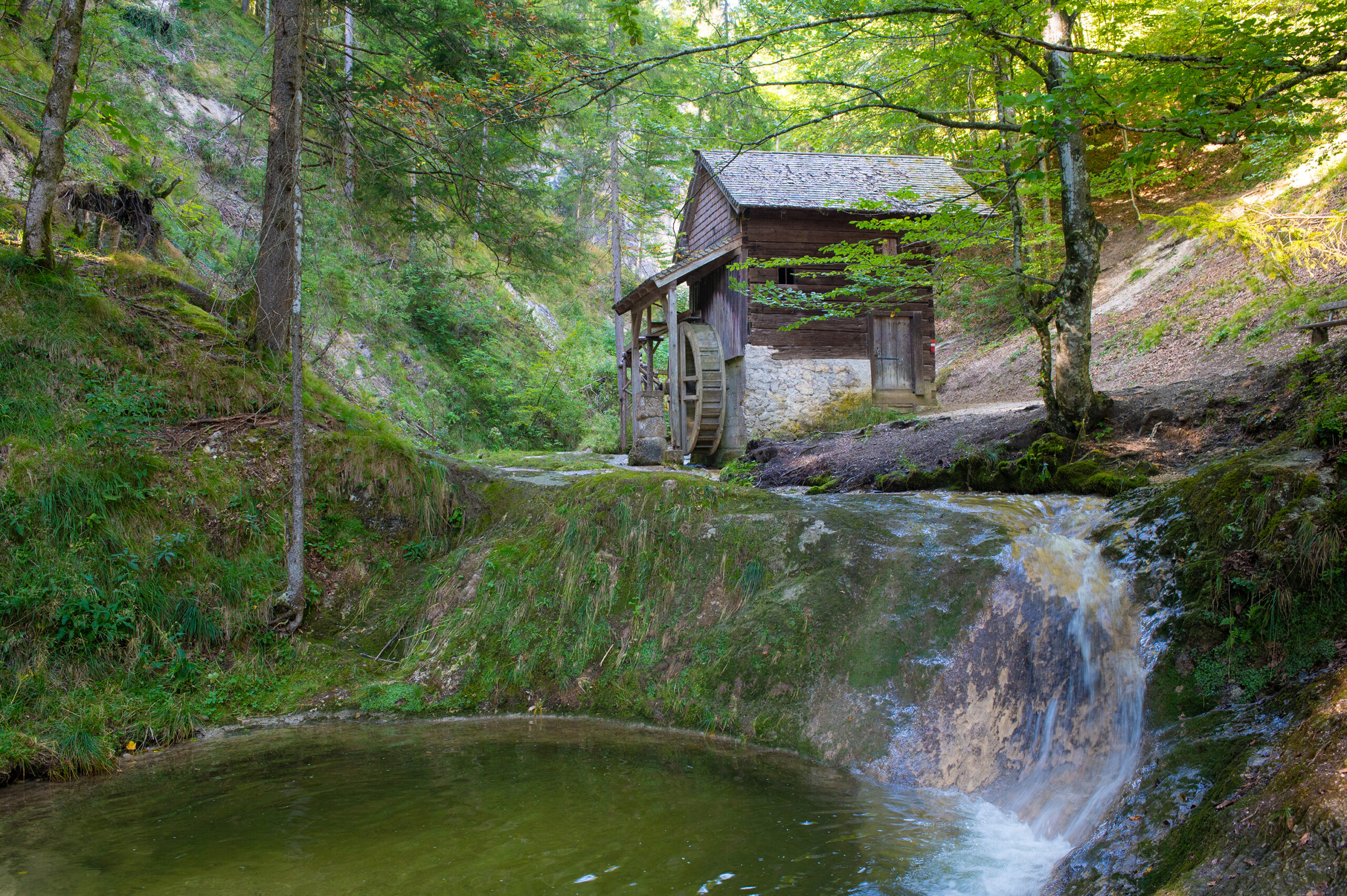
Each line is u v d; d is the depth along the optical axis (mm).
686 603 7441
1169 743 4359
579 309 31062
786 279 15508
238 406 8961
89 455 7379
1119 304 17172
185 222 14281
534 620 7566
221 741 6129
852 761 5590
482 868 3924
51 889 3711
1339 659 4102
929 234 8266
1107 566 5844
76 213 10852
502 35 10992
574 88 7441
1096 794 4477
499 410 20797
